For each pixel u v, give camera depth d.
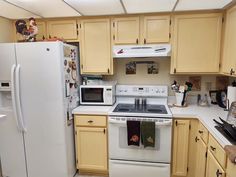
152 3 2.05
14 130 2.34
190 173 2.34
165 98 2.79
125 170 2.40
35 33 2.40
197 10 2.35
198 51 2.44
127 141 2.32
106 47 2.61
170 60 2.62
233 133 1.47
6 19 2.64
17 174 2.46
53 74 2.18
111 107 2.60
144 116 2.27
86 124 2.45
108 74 2.72
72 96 2.49
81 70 2.70
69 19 2.62
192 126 2.25
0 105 2.33
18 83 2.20
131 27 2.52
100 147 2.47
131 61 2.90
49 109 2.24
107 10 2.30
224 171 1.42
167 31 2.46
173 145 2.31
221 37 2.37
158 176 2.35
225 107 2.49
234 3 2.05
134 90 2.83
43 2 1.99
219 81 2.74
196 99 2.81
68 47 2.36
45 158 2.36
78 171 2.65
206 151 1.86
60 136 2.28
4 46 2.21
